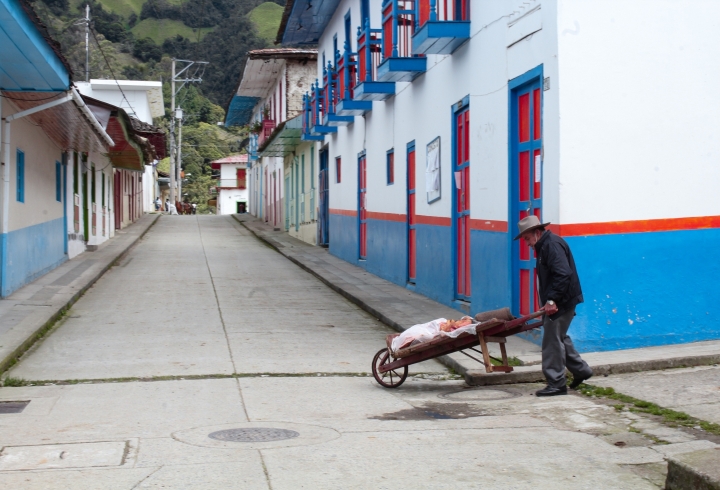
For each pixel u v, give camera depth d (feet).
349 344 34.06
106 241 85.15
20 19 30.09
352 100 59.00
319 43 81.41
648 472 16.89
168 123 239.71
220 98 276.41
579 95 28.32
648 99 28.89
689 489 15.15
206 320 39.27
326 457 17.95
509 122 32.99
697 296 29.50
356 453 18.28
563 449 18.56
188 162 259.80
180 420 21.70
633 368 26.35
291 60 104.88
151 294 48.34
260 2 342.64
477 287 37.22
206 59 276.21
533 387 26.02
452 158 41.34
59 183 60.18
